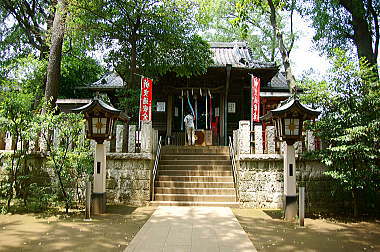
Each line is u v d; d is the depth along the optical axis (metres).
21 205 9.02
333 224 7.37
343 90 8.48
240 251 5.06
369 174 7.60
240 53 17.97
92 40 12.83
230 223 7.12
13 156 8.73
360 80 8.35
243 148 9.74
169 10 12.27
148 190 9.62
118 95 14.03
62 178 9.38
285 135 7.78
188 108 18.17
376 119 7.54
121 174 9.85
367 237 6.13
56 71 13.02
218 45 19.80
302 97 8.84
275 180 9.67
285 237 6.04
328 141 8.48
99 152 8.32
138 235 5.97
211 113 17.33
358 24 12.99
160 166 11.38
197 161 11.66
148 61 13.42
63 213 8.12
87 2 11.53
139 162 9.80
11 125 8.18
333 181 9.49
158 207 9.20
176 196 9.84
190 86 17.30
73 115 8.31
